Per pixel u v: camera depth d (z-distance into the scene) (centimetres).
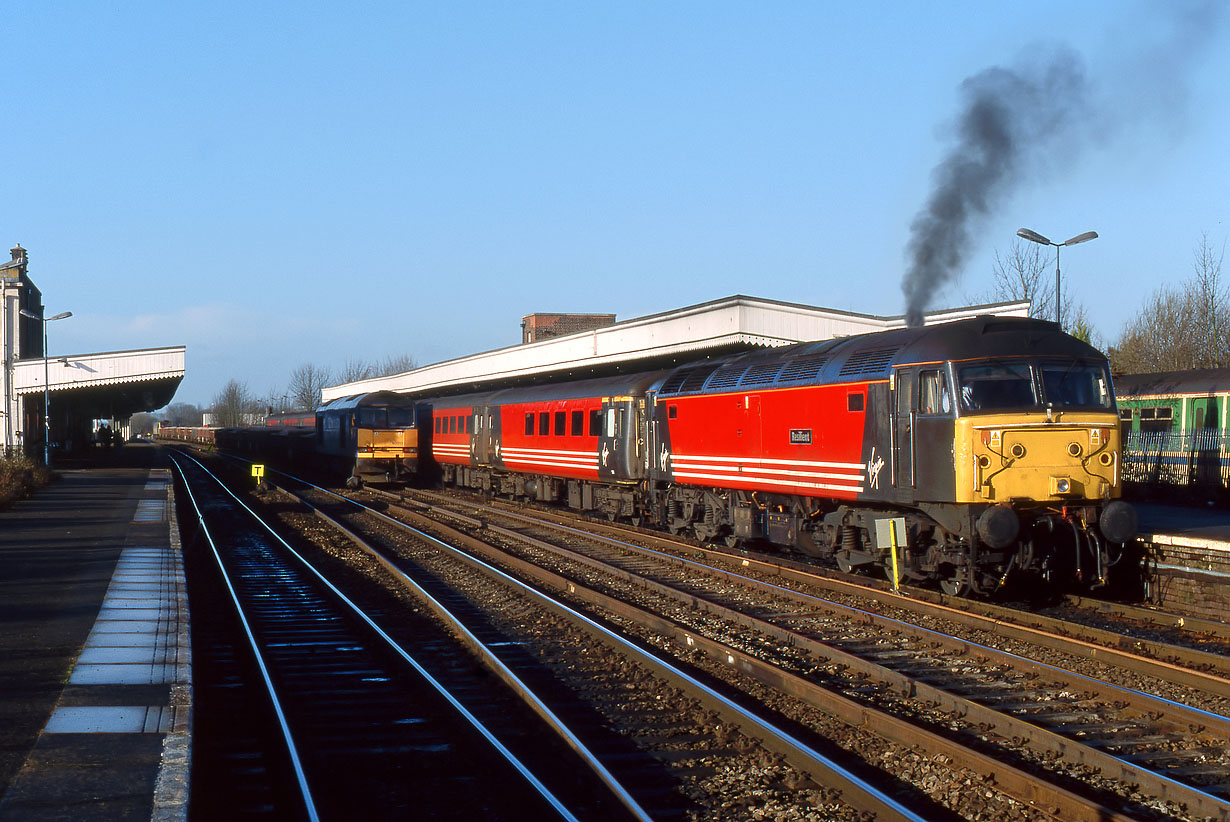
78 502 3016
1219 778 741
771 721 877
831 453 1583
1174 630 1237
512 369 3716
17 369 4509
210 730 877
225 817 680
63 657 1012
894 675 985
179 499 3441
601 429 2519
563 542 2219
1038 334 1384
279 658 1162
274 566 1931
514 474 3319
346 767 779
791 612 1377
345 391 6731
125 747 719
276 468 5778
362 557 2033
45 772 664
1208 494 2430
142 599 1361
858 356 1536
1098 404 1361
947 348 1366
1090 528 1344
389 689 1019
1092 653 1074
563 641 1215
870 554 1561
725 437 1917
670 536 2241
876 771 757
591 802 699
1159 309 4703
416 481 4400
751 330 2445
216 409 16262
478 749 807
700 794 716
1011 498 1313
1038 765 763
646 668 1066
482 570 1783
